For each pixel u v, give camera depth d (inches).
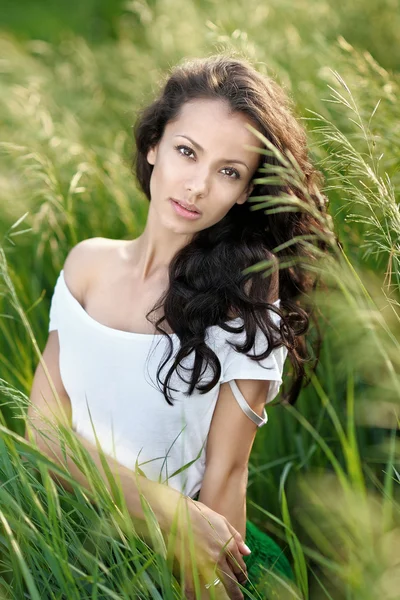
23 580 62.0
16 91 135.0
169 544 58.4
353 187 67.4
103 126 152.7
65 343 72.0
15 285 100.0
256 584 68.4
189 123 63.3
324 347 86.5
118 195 107.4
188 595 63.2
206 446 69.4
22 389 92.0
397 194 82.5
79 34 254.2
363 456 83.7
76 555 59.2
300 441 85.0
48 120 122.6
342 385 88.5
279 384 68.6
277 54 130.6
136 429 68.7
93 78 177.0
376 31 143.9
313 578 78.5
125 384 68.3
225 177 63.9
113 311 71.3
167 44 159.8
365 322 63.1
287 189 66.4
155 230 68.6
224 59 65.8
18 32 262.4
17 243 114.0
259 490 84.7
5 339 100.4
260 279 66.2
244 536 69.6
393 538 61.6
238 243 66.8
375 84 97.3
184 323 65.4
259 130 63.3
